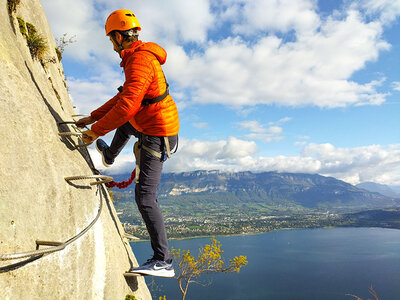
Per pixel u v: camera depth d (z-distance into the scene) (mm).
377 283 77438
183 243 154500
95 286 2039
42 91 2408
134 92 2180
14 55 2033
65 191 1909
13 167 1463
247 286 82875
